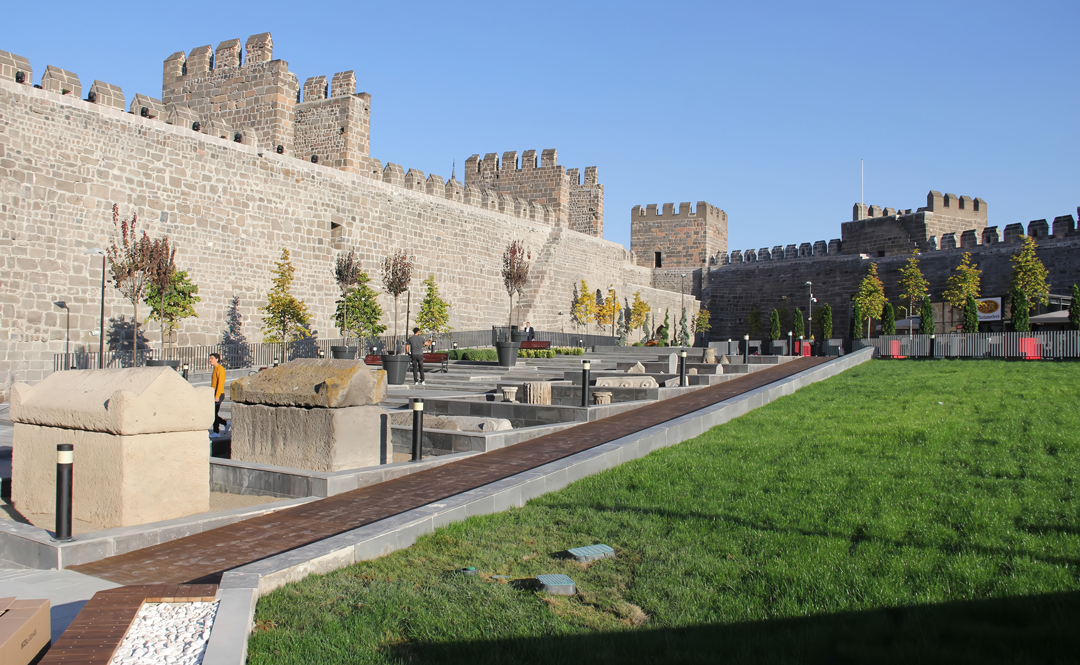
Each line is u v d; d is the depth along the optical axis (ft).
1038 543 20.49
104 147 78.79
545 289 144.46
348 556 21.02
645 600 18.17
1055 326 125.18
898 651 14.60
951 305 140.26
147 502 25.13
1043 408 41.55
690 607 17.61
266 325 94.84
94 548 22.06
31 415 27.53
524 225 144.05
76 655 13.58
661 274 209.36
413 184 120.37
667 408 49.83
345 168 110.93
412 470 32.99
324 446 33.19
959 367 70.13
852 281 173.58
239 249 92.12
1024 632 15.17
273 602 17.72
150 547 23.17
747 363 78.13
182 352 84.79
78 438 26.07
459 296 127.54
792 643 15.26
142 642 14.73
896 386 56.13
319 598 18.12
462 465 34.35
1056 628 15.15
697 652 15.06
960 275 141.59
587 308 156.66
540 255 147.84
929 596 17.46
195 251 87.20
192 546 23.02
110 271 78.64
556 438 40.60
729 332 198.70
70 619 17.11
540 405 49.08
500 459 35.53
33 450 27.58
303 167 100.63
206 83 114.21
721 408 45.09
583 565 20.86
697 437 40.14
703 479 30.25
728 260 205.36
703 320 200.13
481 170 163.43
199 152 87.86
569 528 24.54
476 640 15.80
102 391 26.04
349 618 16.87
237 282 91.81
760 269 193.67
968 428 36.88
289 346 96.17
